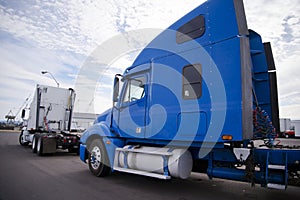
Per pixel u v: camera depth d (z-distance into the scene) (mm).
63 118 12516
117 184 5336
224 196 4543
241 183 5656
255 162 3977
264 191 4945
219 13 4215
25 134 13867
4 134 29375
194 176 6512
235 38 3926
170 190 4949
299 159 3629
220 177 4281
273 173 3760
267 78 5180
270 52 5344
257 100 5254
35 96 12281
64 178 5801
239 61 3809
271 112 5188
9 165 7559
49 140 10297
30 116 12688
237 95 3744
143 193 4664
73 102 12781
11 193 4457
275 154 3812
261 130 4445
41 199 4133
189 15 4734
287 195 4641
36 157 9727
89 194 4492
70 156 10375
